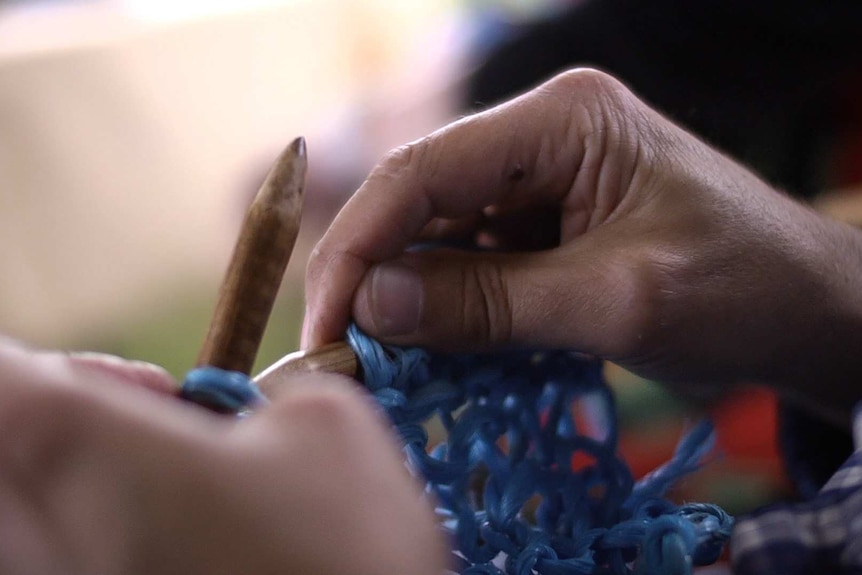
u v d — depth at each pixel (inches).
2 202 61.1
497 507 18.1
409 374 17.9
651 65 40.6
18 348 9.3
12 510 8.1
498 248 21.3
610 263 18.9
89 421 8.5
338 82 78.0
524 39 43.7
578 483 18.8
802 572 13.6
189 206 70.8
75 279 64.6
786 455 24.5
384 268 18.3
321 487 8.9
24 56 61.6
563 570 17.2
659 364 19.9
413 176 18.6
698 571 21.4
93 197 65.5
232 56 73.1
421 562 9.0
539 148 19.3
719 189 20.0
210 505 8.4
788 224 20.9
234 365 15.3
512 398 19.1
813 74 39.6
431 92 50.2
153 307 65.1
